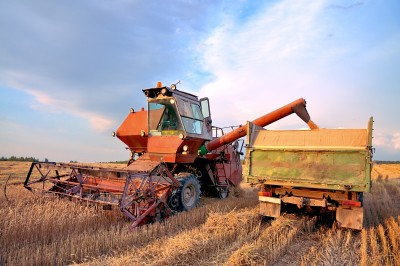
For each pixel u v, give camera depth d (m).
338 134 6.52
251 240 5.61
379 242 5.73
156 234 5.92
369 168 5.91
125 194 6.14
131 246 5.23
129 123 9.52
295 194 7.02
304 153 6.64
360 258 4.88
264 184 7.10
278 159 6.95
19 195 8.30
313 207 7.76
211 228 6.06
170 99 8.62
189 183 8.41
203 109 10.51
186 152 8.66
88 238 5.28
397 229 6.06
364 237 5.77
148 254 4.70
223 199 10.79
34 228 5.57
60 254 4.63
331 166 6.32
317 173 6.45
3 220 5.63
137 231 5.86
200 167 10.35
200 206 8.84
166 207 7.16
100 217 6.55
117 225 6.36
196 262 4.52
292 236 5.89
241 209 8.27
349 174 6.12
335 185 6.19
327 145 6.45
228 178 11.55
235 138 9.72
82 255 4.74
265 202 7.21
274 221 6.75
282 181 6.78
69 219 6.12
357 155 6.07
